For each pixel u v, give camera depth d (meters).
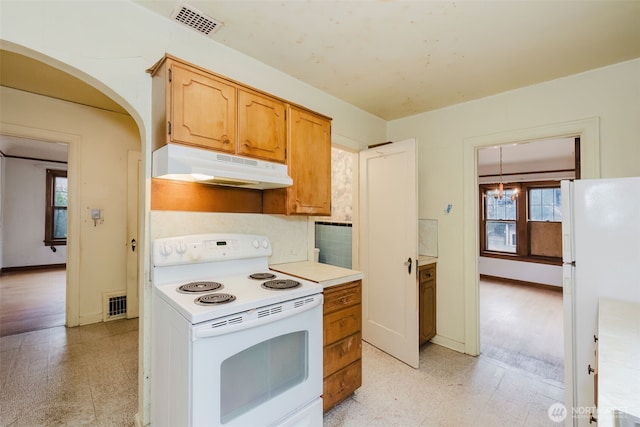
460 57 2.06
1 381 2.13
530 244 5.52
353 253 3.21
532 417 1.85
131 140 3.49
